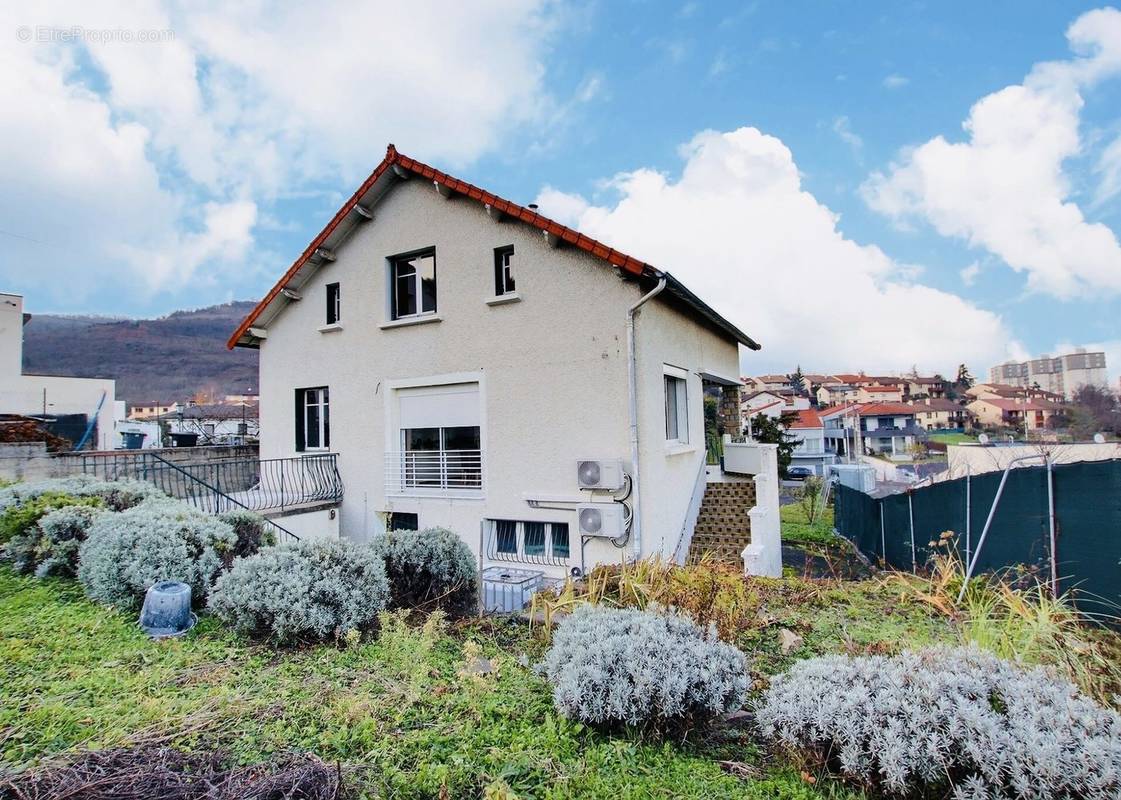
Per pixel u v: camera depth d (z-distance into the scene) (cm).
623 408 962
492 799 271
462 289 1116
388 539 696
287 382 1331
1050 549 640
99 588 557
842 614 604
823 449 6069
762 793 302
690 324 1283
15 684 400
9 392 2638
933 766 274
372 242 1231
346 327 1255
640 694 348
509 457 1054
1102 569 572
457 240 1127
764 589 701
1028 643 423
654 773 320
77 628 508
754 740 363
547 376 1026
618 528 927
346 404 1247
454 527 1102
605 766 325
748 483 1304
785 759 333
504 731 356
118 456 1218
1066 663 404
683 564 994
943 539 840
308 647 502
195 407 3534
